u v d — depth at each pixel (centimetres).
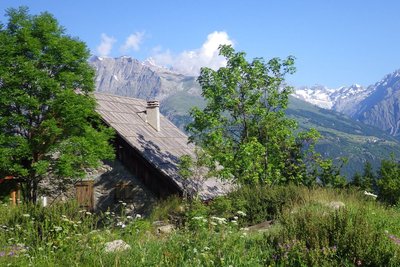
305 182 3247
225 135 2631
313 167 3030
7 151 1786
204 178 2047
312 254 777
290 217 986
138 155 2284
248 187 1919
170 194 2206
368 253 776
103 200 2314
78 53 1984
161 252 839
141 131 2559
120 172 2319
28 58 1919
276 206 1625
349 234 826
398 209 1647
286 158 2973
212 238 895
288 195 1695
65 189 2239
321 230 862
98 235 923
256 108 2597
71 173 1861
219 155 2284
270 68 2681
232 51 2602
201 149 2080
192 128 2523
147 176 2280
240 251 836
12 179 2075
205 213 1537
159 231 1316
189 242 874
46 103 1862
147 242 939
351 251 787
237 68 2570
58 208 1186
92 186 2328
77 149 1914
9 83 1825
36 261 835
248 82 2627
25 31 1869
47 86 1850
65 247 880
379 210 1450
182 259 792
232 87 2566
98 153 1978
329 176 4350
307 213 959
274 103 2669
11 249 907
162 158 2384
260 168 2530
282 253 820
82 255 852
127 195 2286
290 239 866
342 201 1602
